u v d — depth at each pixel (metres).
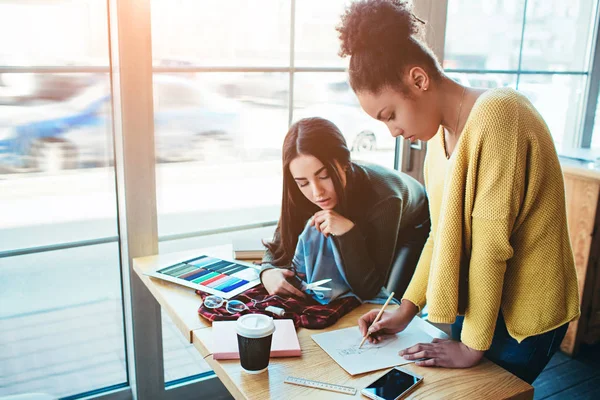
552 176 1.09
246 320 1.10
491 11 2.27
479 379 1.12
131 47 1.57
